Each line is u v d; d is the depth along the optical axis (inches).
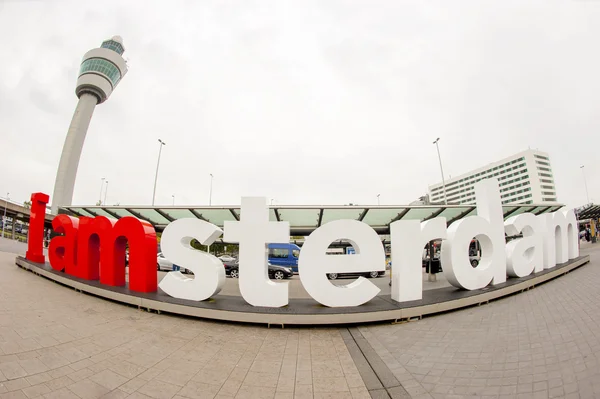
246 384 133.6
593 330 174.2
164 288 255.6
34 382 124.5
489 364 148.2
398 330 209.8
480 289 288.0
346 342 188.7
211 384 132.6
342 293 234.2
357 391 128.4
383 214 623.2
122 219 278.8
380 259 240.2
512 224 340.8
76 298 270.4
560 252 419.8
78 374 134.6
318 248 234.8
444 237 276.1
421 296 255.4
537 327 193.9
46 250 808.3
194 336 194.1
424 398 121.6
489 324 211.2
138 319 223.1
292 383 135.3
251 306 231.9
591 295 258.2
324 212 600.7
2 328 177.9
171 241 256.1
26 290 279.9
